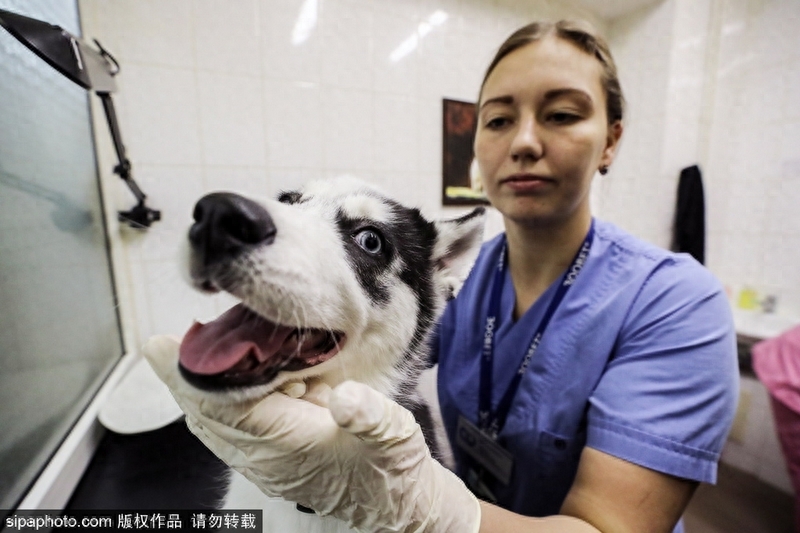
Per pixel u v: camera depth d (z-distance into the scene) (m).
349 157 1.91
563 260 1.04
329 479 0.57
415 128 2.05
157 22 1.47
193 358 0.52
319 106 1.80
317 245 0.62
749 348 2.15
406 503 0.58
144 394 1.40
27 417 1.04
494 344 1.14
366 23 1.83
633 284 0.92
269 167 1.75
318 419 0.56
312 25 1.72
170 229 1.61
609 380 0.84
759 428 2.09
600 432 0.78
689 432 0.72
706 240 2.67
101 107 1.46
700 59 2.38
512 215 0.94
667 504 0.71
